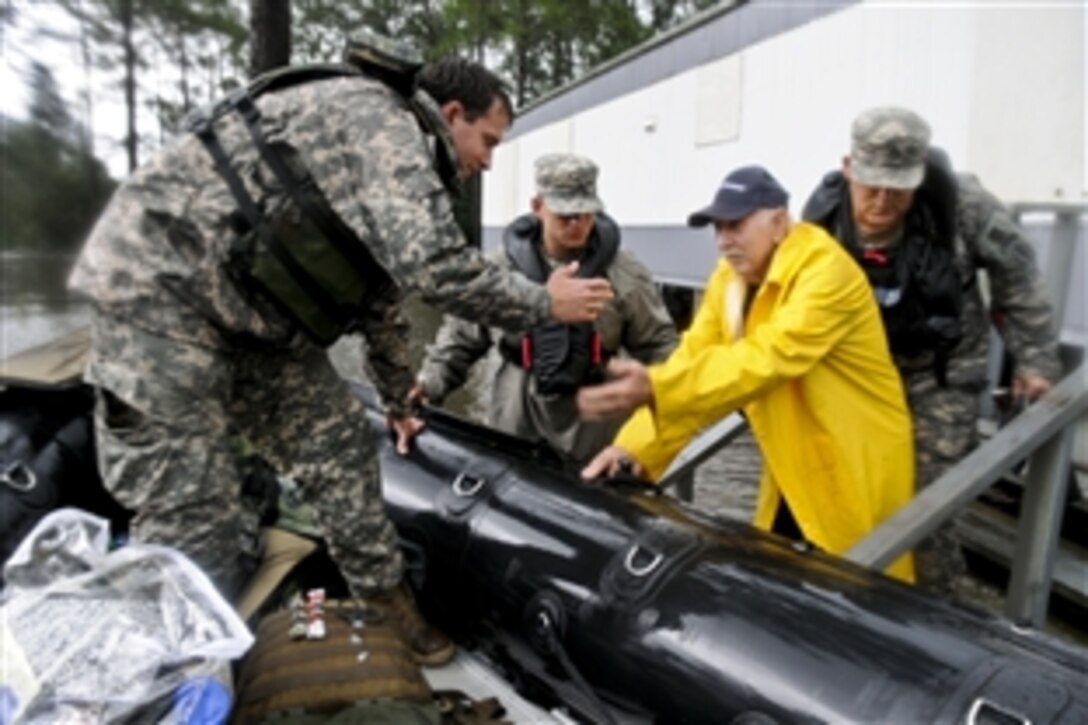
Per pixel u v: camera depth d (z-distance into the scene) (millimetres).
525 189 9750
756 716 1071
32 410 1783
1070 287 2262
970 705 942
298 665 1152
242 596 1521
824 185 1815
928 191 1661
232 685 1097
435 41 24219
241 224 1267
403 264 1170
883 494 1591
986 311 1889
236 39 14047
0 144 11852
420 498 1754
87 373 1302
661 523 1403
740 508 3248
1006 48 2574
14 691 948
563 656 1349
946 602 1161
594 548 1412
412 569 1715
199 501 1309
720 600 1210
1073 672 975
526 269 2051
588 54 24609
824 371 1565
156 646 1004
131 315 1271
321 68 1311
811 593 1177
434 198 1184
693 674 1157
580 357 2043
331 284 1328
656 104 5898
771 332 1461
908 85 3193
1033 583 1754
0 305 6469
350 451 1556
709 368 1484
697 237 5348
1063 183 2322
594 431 2195
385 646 1210
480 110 1476
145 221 1275
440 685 1522
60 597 1077
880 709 984
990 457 1598
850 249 1724
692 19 5297
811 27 3967
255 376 1462
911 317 1689
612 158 6844
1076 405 1624
